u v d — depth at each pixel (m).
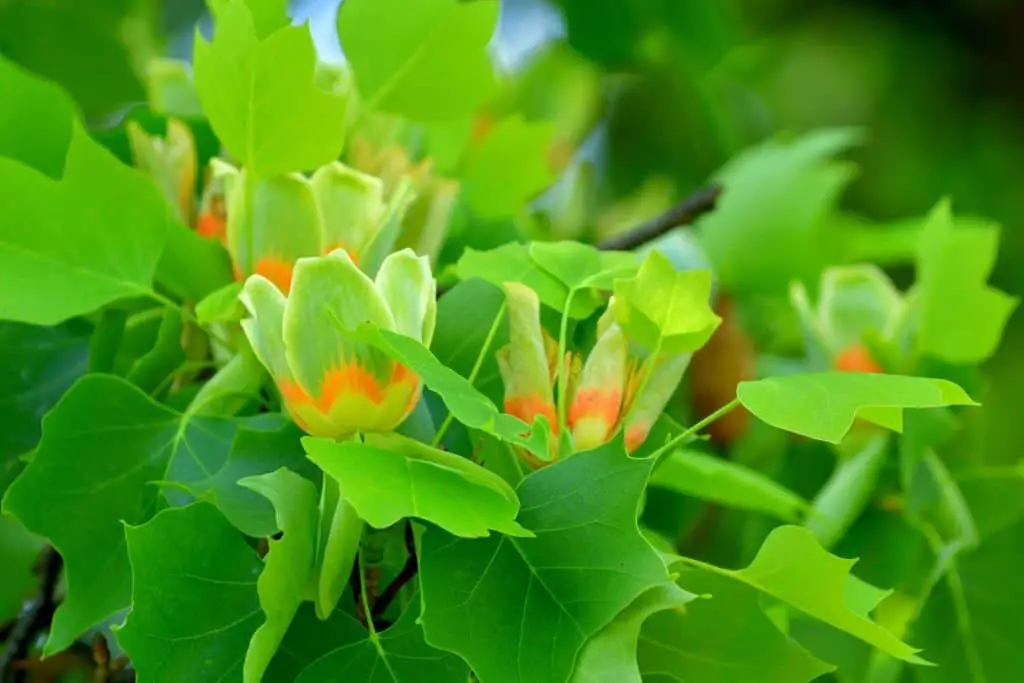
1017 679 1.09
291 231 1.02
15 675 1.10
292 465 1.00
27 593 1.20
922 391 0.97
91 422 1.01
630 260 1.04
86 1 1.41
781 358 1.36
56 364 1.08
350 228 1.03
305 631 0.97
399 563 1.02
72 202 1.02
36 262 1.02
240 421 1.03
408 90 1.09
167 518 0.97
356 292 0.97
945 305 1.13
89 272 1.03
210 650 0.96
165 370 1.06
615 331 0.99
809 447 1.20
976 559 1.11
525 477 0.97
